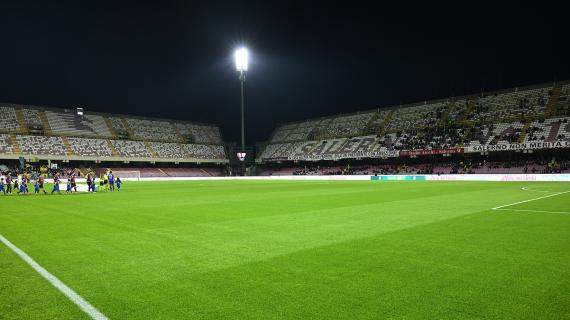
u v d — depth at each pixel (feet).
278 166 273.33
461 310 15.38
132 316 15.33
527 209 49.44
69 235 33.81
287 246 27.96
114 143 242.58
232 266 22.56
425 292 17.52
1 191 112.16
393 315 14.96
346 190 96.89
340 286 18.53
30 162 208.44
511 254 24.66
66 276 20.99
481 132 184.44
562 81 184.03
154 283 19.52
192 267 22.48
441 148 187.42
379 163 223.30
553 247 26.66
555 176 132.67
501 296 16.92
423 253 25.17
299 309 15.70
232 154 295.48
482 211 47.65
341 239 30.37
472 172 176.45
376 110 246.68
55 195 91.97
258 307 16.01
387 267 21.81
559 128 162.81
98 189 113.91
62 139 224.94
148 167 256.73
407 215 44.73
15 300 17.30
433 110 217.56
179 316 15.23
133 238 32.01
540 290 17.66
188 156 266.57
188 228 37.11
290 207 55.88
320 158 234.99
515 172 165.37
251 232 34.32
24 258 25.21
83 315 15.52
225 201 67.97
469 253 25.05
